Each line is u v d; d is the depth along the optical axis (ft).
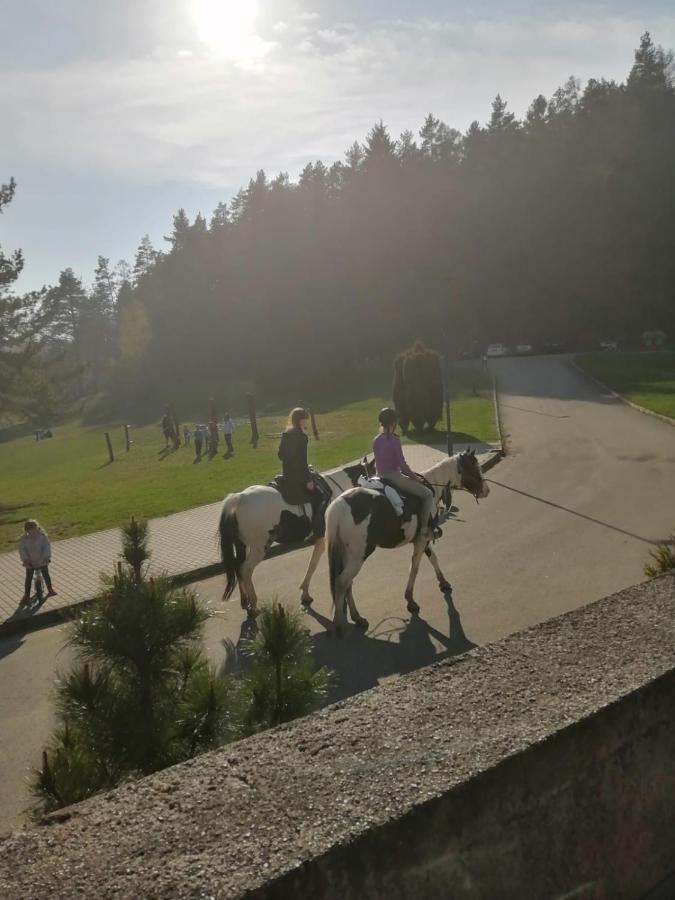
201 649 14.08
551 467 72.18
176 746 12.56
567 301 260.83
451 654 29.86
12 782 22.45
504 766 7.04
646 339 246.88
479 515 54.29
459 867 6.68
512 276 261.65
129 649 12.61
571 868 7.63
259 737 8.05
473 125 287.89
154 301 318.04
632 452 76.95
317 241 254.06
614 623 10.76
